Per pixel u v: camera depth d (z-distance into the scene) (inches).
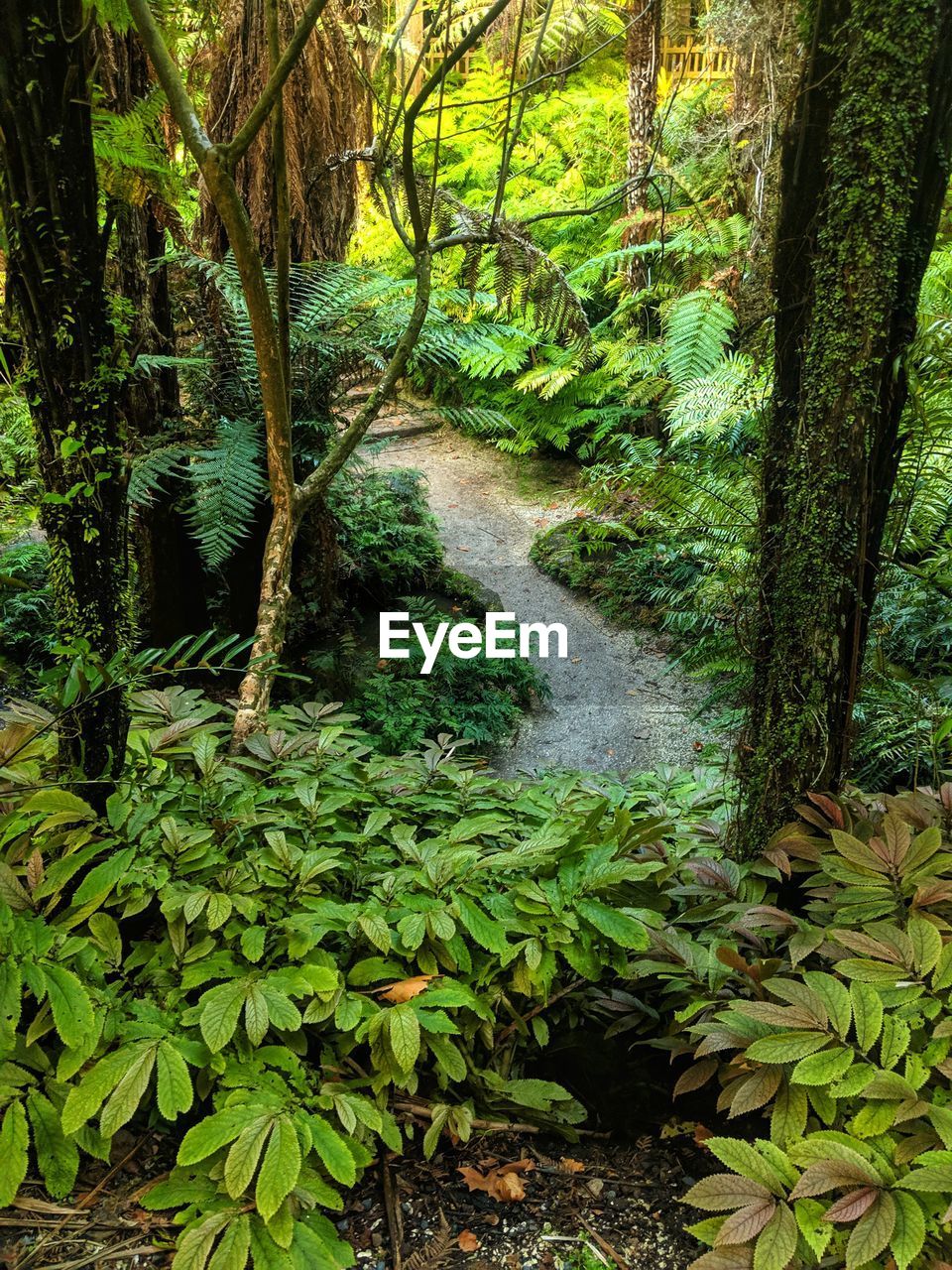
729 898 77.5
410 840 81.7
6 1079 62.8
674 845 91.3
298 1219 60.0
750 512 105.8
